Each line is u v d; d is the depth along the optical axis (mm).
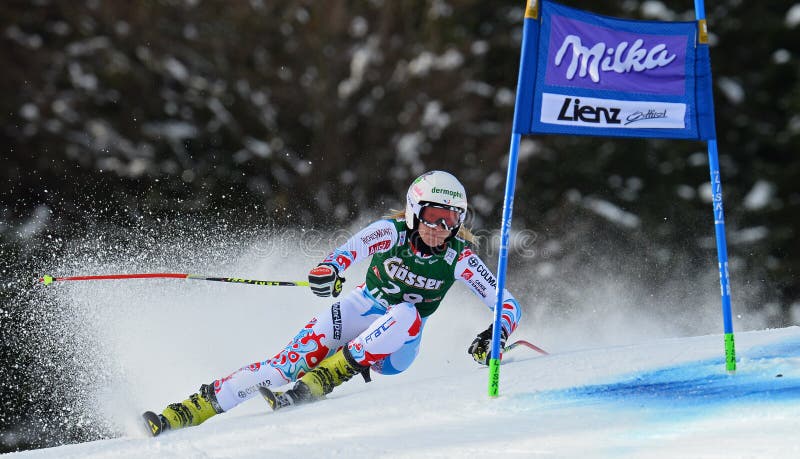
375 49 55250
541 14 13453
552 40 13445
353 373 15344
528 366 15375
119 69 53875
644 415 10859
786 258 55188
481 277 16562
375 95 55031
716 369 13484
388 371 16516
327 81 54312
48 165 52469
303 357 15953
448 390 13875
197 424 15078
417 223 15844
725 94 61875
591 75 13562
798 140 59062
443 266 16281
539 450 9625
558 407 11898
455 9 57094
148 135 53938
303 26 54938
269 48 56562
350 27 55938
